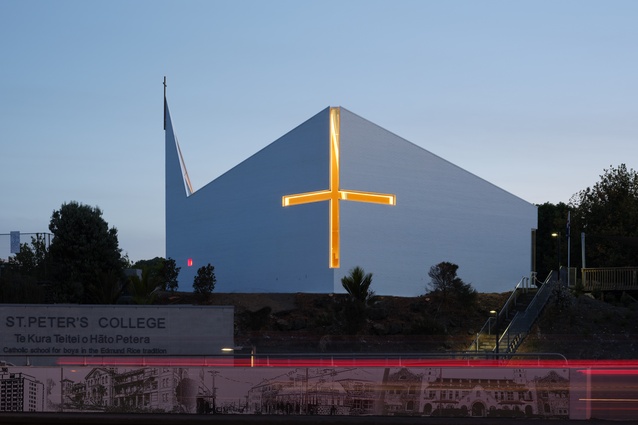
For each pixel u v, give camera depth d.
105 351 32.81
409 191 55.09
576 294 53.38
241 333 45.25
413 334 45.88
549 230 84.12
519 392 21.36
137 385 21.92
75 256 53.09
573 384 21.42
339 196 51.22
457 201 58.06
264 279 55.88
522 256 62.25
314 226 52.03
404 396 21.56
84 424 20.53
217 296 52.06
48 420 20.81
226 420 20.59
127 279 54.09
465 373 21.55
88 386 21.94
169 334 33.34
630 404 23.59
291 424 20.39
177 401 21.81
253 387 21.75
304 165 53.28
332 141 51.44
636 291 58.16
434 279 52.72
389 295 53.19
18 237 52.88
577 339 46.16
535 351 44.34
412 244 54.94
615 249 66.25
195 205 63.72
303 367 21.77
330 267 50.66
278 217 55.06
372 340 44.53
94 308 32.88
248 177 58.16
